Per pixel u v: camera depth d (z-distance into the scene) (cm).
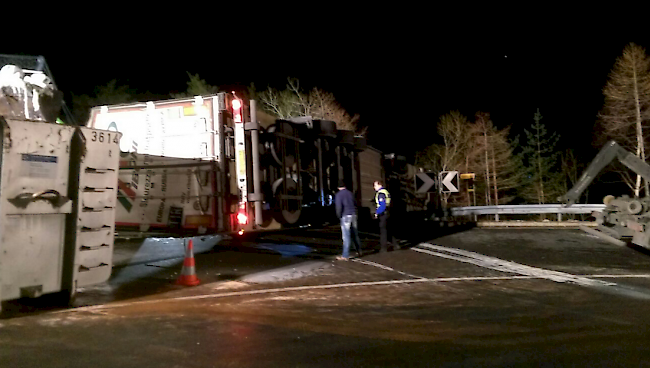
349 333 555
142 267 930
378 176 1680
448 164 3397
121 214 952
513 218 3466
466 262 1107
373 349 498
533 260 1147
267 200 955
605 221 1557
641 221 1262
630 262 1127
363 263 1063
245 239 1327
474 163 3572
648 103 2644
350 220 1098
